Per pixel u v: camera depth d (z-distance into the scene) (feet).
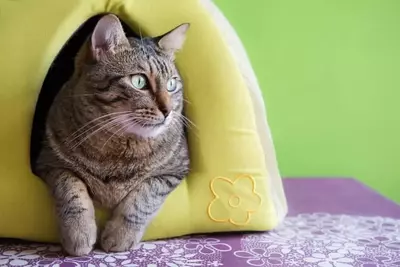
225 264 3.28
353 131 5.84
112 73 3.45
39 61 3.58
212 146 3.84
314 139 5.83
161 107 3.48
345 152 5.87
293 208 4.70
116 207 3.57
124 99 3.44
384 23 5.75
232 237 3.84
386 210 4.66
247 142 3.91
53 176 3.50
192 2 3.92
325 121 5.82
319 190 5.32
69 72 4.15
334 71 5.76
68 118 3.60
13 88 3.56
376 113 5.83
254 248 3.59
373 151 5.89
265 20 5.61
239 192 3.84
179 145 3.80
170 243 3.66
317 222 4.28
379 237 3.88
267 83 5.69
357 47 5.75
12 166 3.55
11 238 3.68
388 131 5.86
